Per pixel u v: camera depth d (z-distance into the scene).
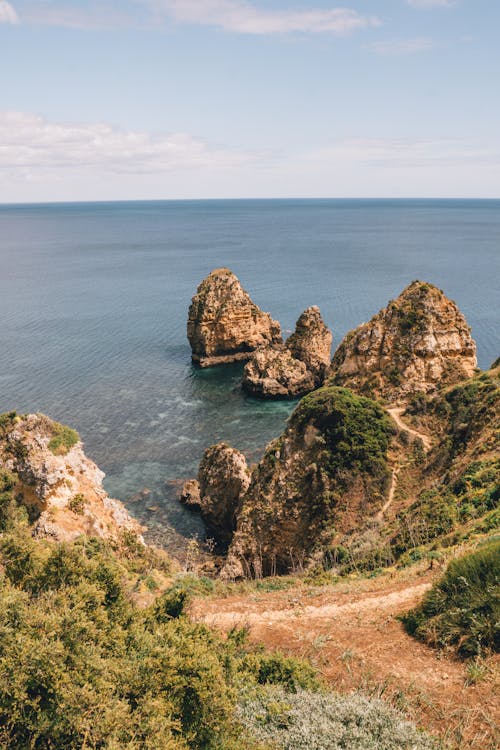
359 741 13.21
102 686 11.52
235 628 21.12
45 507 33.72
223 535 55.84
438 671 16.45
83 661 11.84
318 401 51.19
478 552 19.70
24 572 15.28
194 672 13.35
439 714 14.60
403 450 49.16
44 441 36.56
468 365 61.97
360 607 22.56
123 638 14.26
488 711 14.27
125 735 10.91
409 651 17.89
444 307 63.31
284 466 49.66
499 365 59.00
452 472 41.16
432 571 24.59
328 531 42.97
